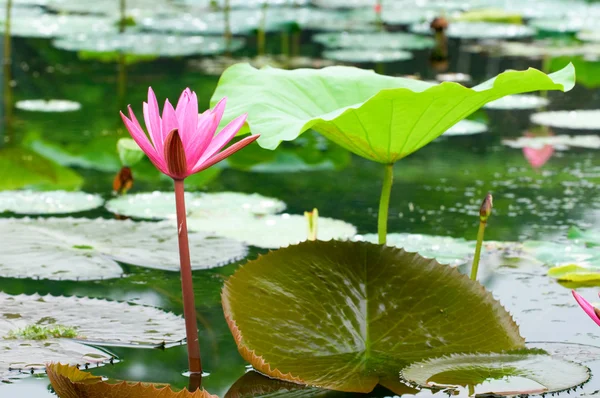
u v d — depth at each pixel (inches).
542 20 462.3
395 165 191.6
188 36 376.2
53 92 257.1
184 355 92.0
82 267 119.9
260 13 460.1
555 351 93.3
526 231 142.0
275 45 358.9
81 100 245.9
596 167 187.6
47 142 199.6
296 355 87.7
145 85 264.1
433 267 98.0
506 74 89.8
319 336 90.3
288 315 92.0
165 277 118.2
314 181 178.1
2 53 318.0
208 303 109.9
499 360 85.9
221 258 125.6
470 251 130.2
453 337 91.0
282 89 109.9
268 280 95.4
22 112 230.5
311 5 522.0
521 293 114.6
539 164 190.2
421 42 364.8
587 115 239.1
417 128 101.0
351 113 97.5
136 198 158.6
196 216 146.7
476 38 395.2
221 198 159.2
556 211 154.6
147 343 94.3
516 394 78.2
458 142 213.3
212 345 96.0
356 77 116.6
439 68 307.6
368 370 85.0
